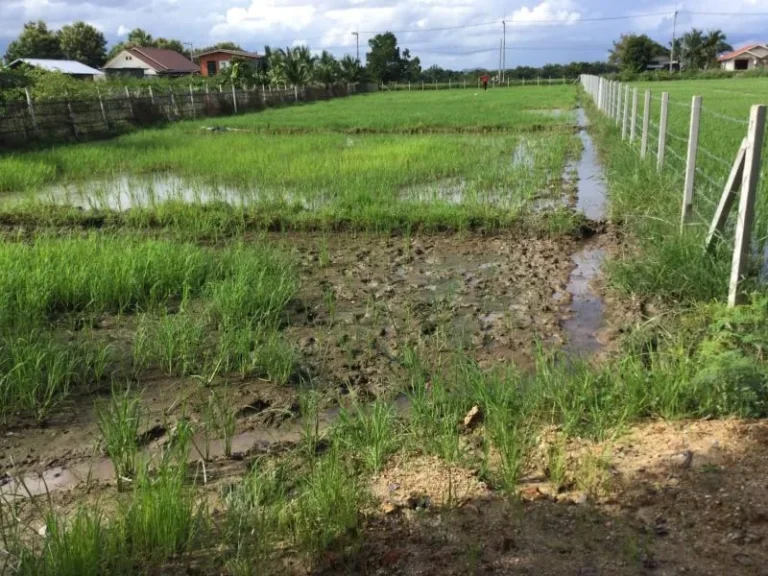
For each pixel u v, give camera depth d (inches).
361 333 242.8
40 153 679.7
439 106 1379.2
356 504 131.6
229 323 241.9
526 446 150.5
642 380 171.9
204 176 541.0
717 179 359.9
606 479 134.9
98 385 206.4
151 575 119.4
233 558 121.2
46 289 264.7
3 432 183.0
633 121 585.0
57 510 147.6
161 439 178.4
